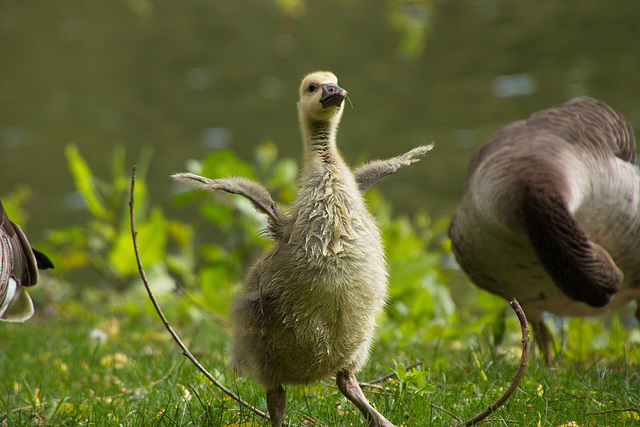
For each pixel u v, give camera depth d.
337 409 7.47
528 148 8.88
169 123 36.00
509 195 8.18
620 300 9.88
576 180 8.52
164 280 15.27
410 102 35.28
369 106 35.38
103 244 17.27
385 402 7.23
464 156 28.11
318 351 6.36
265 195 6.61
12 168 30.73
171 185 27.95
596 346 11.43
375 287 6.35
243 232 15.21
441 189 25.20
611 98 31.27
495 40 43.44
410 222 22.36
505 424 6.66
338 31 50.47
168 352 10.51
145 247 15.22
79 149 32.78
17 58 49.88
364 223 6.43
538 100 32.75
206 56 48.22
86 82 44.34
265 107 37.97
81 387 8.91
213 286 15.35
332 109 6.78
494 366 8.76
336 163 6.68
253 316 6.49
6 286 7.82
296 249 6.25
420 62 41.56
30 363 10.19
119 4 60.78
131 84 43.50
